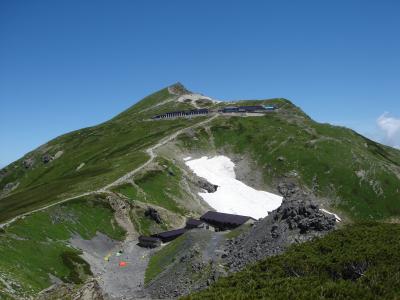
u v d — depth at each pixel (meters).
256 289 49.09
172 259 100.94
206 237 105.38
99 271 106.06
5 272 81.75
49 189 183.50
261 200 198.50
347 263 53.25
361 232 64.88
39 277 91.50
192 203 171.88
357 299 42.44
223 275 79.50
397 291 43.47
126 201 149.62
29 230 111.56
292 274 55.06
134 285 95.31
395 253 53.75
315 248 62.22
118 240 131.75
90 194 146.62
